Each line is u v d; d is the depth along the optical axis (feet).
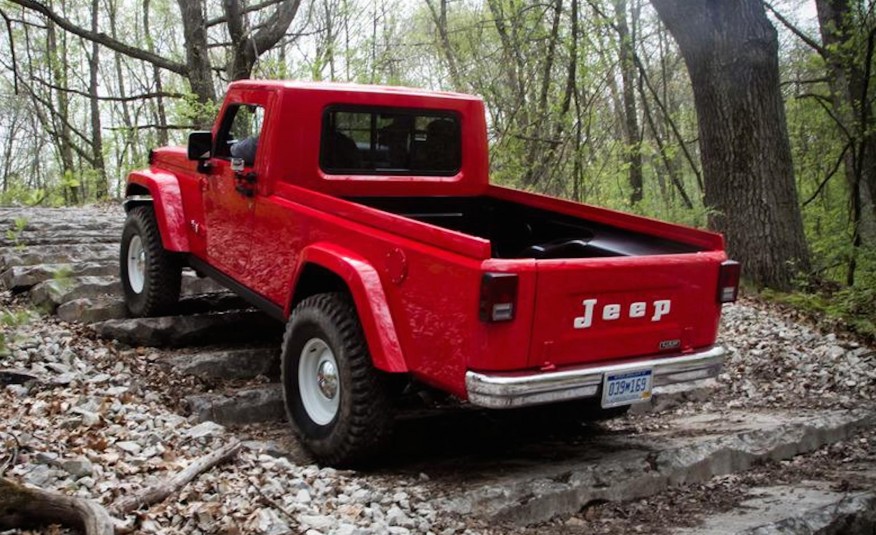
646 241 16.89
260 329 22.04
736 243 32.89
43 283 22.35
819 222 52.13
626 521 14.38
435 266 13.47
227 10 45.78
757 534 13.69
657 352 14.84
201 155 19.86
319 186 17.70
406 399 19.93
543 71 47.85
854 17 38.93
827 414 19.95
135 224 21.85
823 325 27.45
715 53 32.55
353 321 14.88
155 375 18.94
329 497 13.62
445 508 13.62
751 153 32.40
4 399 15.90
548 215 18.78
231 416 17.74
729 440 17.49
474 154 19.71
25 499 10.64
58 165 103.60
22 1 50.90
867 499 15.29
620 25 47.55
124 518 11.39
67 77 94.79
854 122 39.99
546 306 13.12
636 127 62.28
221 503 12.35
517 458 16.48
